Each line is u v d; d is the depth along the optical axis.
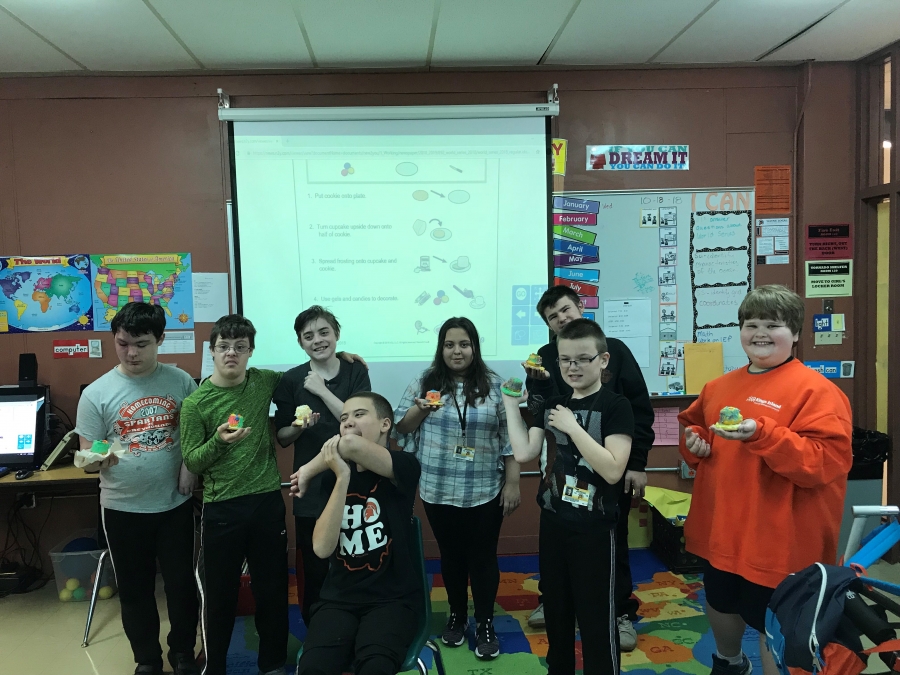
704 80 3.03
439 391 2.12
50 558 2.97
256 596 1.97
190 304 2.96
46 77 2.87
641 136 3.03
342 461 1.53
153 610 2.06
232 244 2.89
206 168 2.93
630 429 1.55
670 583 2.70
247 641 2.30
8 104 2.87
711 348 3.09
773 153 3.07
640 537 3.11
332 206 2.92
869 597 1.25
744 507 1.53
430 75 2.96
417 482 1.67
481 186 2.96
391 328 2.97
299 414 1.83
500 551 3.06
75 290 2.93
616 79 3.01
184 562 2.04
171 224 2.94
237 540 1.91
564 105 3.00
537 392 1.79
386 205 2.94
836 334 3.10
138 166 2.91
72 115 2.88
